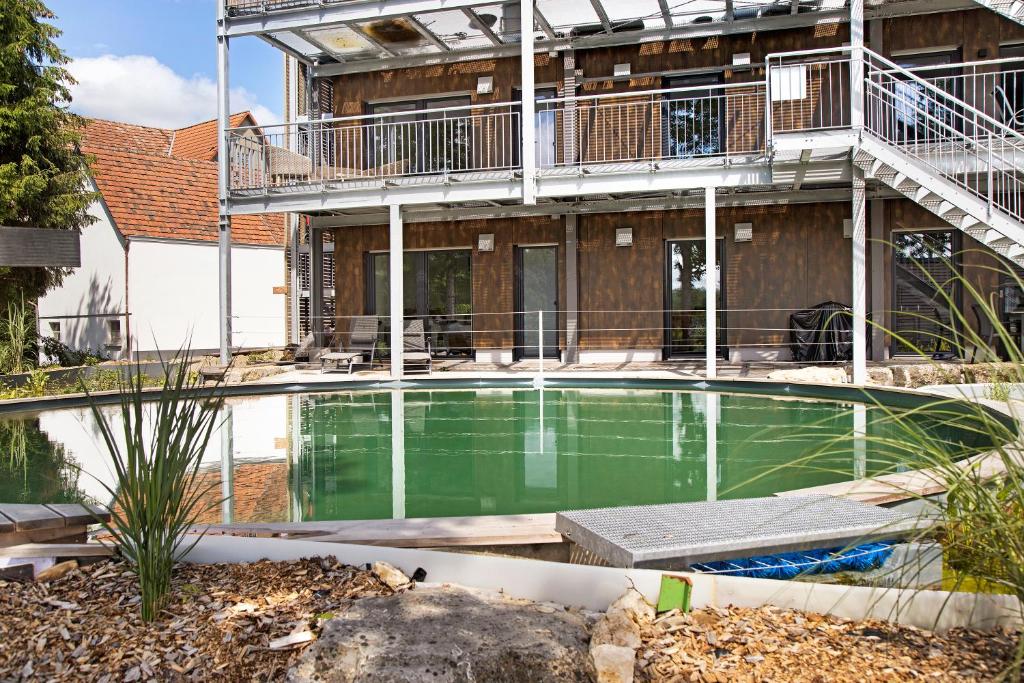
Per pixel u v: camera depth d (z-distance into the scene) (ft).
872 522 9.68
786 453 19.74
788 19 38.58
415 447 21.58
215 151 72.59
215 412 9.34
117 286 58.44
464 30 40.78
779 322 40.55
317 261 47.19
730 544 8.80
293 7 37.76
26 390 32.65
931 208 30.66
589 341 43.32
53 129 45.03
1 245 24.67
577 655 6.70
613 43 41.16
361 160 44.11
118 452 8.52
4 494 16.49
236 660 7.08
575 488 16.52
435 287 46.34
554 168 36.45
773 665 6.73
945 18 37.11
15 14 42.91
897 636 7.26
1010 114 36.73
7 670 7.08
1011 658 6.74
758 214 40.60
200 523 12.61
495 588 8.70
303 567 9.33
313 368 43.19
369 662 6.30
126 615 8.11
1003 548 6.94
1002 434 7.05
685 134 41.11
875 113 37.86
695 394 32.01
